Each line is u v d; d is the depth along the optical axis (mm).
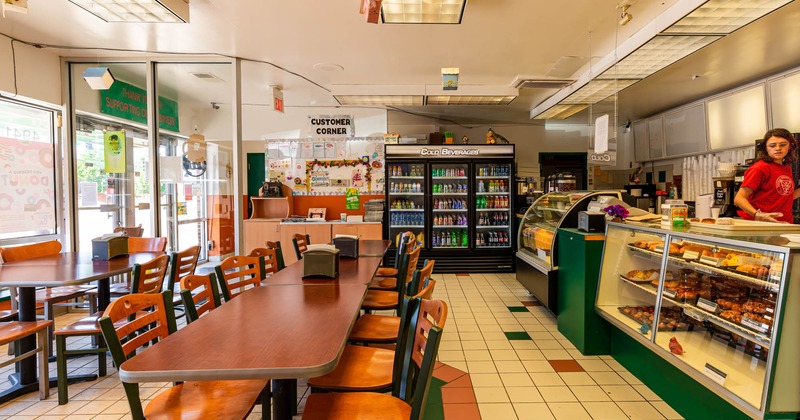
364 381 1774
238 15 3873
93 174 5270
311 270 2695
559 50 4766
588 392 2688
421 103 6801
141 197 5344
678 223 2617
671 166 7461
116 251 3395
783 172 3127
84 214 5230
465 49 4754
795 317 1732
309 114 7605
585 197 3943
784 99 5004
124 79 5281
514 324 4078
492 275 6598
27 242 4676
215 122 5434
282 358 1323
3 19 3928
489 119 8594
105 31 4238
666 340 2482
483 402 2568
